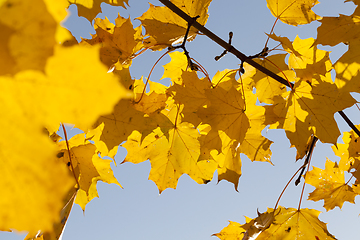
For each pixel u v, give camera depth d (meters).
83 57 0.40
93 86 0.40
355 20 1.03
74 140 1.09
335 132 1.11
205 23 1.13
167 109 1.12
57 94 0.41
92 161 1.10
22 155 0.43
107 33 1.08
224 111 1.07
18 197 0.43
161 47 1.14
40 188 0.43
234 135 1.07
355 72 1.01
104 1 1.06
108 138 1.07
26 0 0.39
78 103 0.41
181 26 1.13
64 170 0.44
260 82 1.20
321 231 1.17
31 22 0.40
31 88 0.41
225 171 1.11
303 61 1.13
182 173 1.13
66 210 1.02
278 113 1.12
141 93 1.11
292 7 1.11
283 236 1.17
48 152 0.44
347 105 1.10
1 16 0.39
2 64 0.40
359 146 1.19
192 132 1.12
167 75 1.19
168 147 1.12
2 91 0.41
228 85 1.13
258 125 1.10
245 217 1.16
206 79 1.10
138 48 1.14
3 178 0.43
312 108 1.11
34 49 0.40
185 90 1.09
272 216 1.13
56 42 0.40
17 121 0.42
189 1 1.12
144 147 1.12
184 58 1.17
